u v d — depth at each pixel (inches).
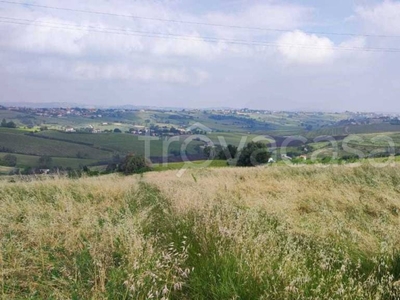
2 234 206.2
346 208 284.5
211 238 184.4
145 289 132.2
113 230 196.2
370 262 167.3
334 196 313.1
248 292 135.9
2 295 134.0
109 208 283.3
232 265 153.5
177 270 148.0
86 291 137.4
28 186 380.2
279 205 279.0
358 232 203.5
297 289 129.2
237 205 285.7
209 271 150.5
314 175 452.1
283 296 130.4
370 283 138.6
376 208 275.7
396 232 194.1
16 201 308.0
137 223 219.5
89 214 241.3
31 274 156.9
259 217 231.5
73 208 267.6
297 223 230.7
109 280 140.9
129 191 362.0
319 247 185.2
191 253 173.5
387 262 159.9
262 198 313.1
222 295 135.0
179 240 188.2
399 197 306.7
